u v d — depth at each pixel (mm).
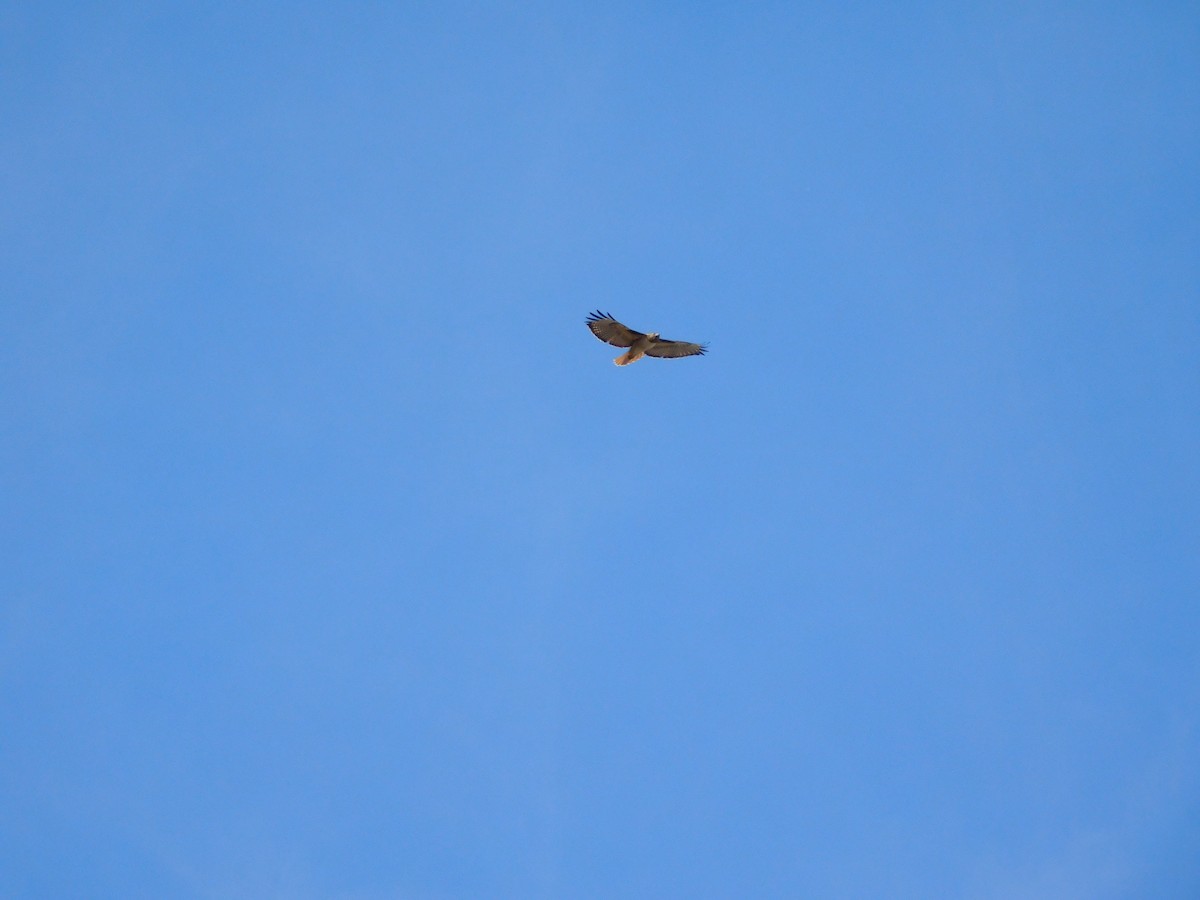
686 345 36250
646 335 35906
